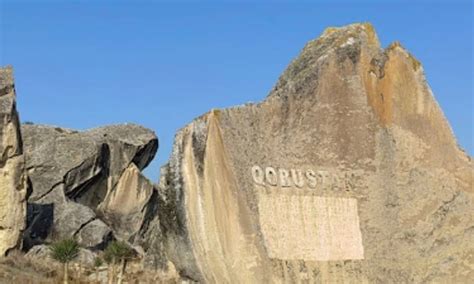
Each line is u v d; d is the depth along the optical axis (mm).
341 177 34281
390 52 36500
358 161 34781
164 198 30500
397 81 36312
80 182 58938
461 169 36375
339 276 32875
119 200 60812
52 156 58469
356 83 35469
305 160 33562
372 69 35969
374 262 33781
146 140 63969
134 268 39812
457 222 35594
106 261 42031
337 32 36594
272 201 32031
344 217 33844
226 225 30516
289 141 33344
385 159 35281
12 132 44750
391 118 35906
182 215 29859
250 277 30453
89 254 44188
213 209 30359
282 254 31688
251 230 31062
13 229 44156
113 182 61406
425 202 35406
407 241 34688
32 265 40438
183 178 30094
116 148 62219
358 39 36094
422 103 36562
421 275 34312
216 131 31234
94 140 60250
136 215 60219
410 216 35031
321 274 32469
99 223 54781
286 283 31359
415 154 35844
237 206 30969
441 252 34938
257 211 31469
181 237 29906
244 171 31578
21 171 45094
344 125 34844
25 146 58469
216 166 30844
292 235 32250
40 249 45250
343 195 34094
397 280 33969
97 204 60781
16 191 44625
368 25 36938
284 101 33594
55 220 54250
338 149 34500
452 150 36500
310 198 33188
